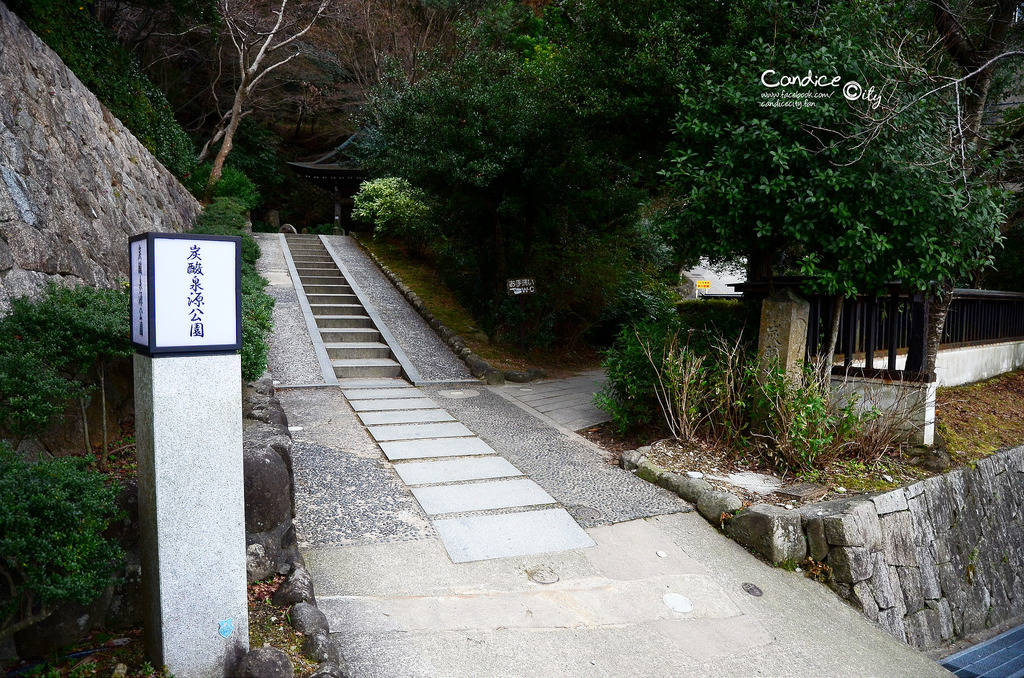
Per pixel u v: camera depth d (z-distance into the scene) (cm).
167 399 225
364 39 1964
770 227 498
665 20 682
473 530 395
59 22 705
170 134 1126
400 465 502
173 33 1444
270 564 314
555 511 433
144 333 232
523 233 1048
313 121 2373
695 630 328
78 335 325
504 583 344
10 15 582
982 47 736
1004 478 608
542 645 298
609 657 297
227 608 241
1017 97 920
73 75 700
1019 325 993
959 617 492
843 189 476
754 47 595
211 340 234
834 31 523
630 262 1217
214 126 1948
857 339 616
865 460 530
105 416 342
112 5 1297
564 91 794
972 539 543
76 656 250
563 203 979
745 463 523
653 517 443
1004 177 693
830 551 414
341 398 713
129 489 274
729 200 492
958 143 519
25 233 457
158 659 233
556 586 347
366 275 1301
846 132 487
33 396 280
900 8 582
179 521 229
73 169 598
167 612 228
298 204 2227
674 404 579
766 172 494
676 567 386
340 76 2039
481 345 991
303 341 896
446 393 779
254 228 1961
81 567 226
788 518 416
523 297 1041
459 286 1224
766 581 389
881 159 470
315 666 254
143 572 245
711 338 613
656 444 556
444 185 926
